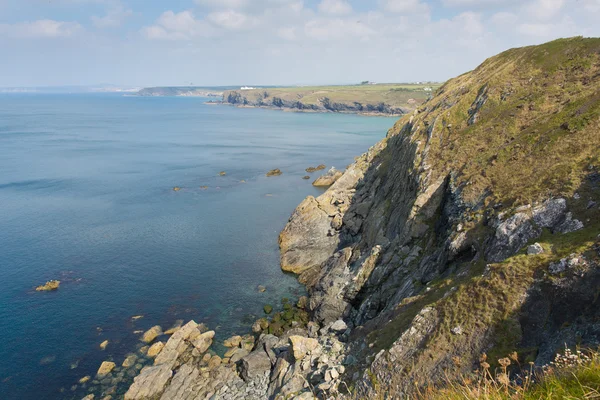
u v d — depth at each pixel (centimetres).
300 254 5878
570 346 1670
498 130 4259
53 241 6500
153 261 5872
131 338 4112
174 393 3288
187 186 9975
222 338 4147
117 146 15988
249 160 13450
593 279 1827
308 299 4794
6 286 5084
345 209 6444
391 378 2214
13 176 10631
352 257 4975
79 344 4000
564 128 3353
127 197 8969
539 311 1947
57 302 4744
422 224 4047
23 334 4138
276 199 8962
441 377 2002
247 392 3152
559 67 4722
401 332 2511
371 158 8175
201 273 5547
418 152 5172
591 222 2273
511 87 4906
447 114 5297
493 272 2258
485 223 3052
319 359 2895
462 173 3944
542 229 2497
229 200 8850
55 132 19950
